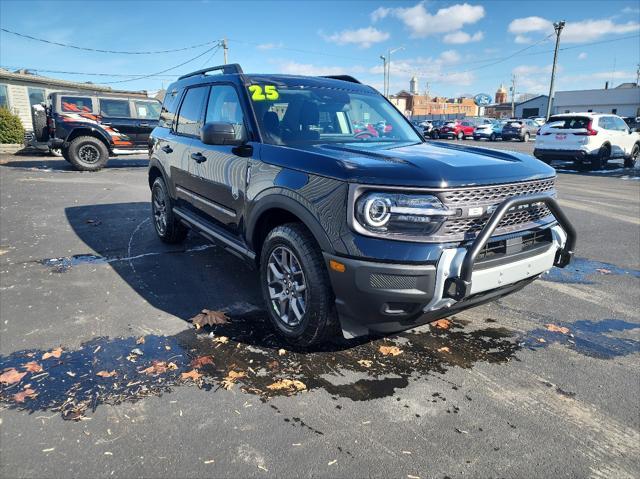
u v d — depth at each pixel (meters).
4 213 7.49
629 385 2.90
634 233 6.75
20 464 2.17
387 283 2.58
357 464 2.21
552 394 2.80
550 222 3.18
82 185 10.48
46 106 14.20
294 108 3.84
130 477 2.10
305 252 2.97
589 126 13.90
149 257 5.32
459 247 2.62
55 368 2.97
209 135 3.45
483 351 3.30
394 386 2.86
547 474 2.17
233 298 4.15
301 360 3.12
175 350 3.22
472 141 33.50
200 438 2.36
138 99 13.77
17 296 4.13
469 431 2.45
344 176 2.68
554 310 4.04
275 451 2.28
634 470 2.20
